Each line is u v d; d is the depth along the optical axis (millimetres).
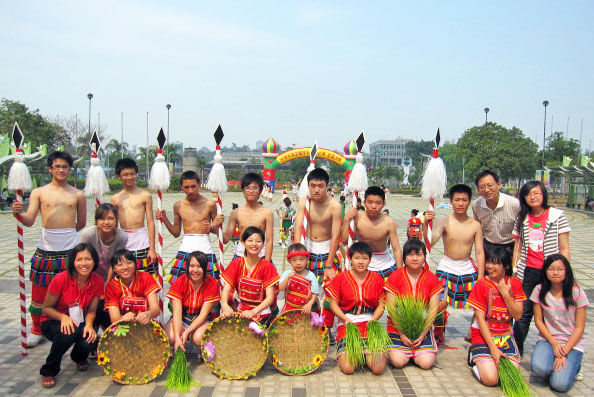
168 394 4203
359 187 5473
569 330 4508
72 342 4348
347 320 4809
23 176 5051
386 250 5547
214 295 4852
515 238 5250
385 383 4480
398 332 4883
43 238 5117
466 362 5008
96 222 4891
